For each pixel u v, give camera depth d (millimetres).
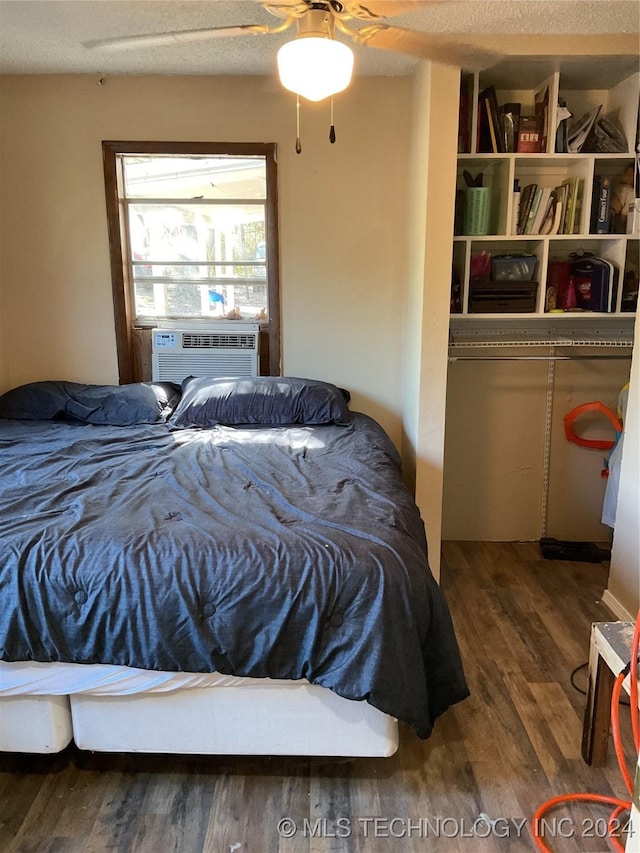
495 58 1940
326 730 1754
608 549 3369
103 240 3314
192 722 1760
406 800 1754
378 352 3430
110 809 1717
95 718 1771
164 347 3365
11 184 3258
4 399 3162
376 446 2652
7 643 1639
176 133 3213
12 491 2072
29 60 2938
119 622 1624
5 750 1788
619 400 3201
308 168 3242
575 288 3102
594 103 3088
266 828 1660
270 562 1654
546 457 3436
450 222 2660
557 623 2682
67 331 3406
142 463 2383
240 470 2322
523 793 1778
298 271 3348
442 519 3510
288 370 3449
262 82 3156
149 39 1820
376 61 2902
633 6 2215
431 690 1766
